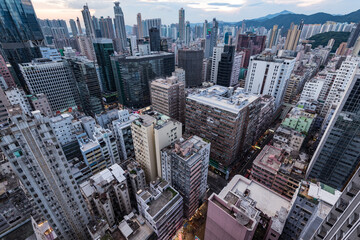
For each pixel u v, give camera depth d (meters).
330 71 175.12
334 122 73.38
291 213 55.25
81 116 147.38
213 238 57.47
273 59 152.00
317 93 164.25
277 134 115.94
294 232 57.22
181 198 71.38
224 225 50.56
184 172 70.81
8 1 162.25
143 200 64.69
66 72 161.00
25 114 46.50
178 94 145.12
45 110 143.12
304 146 125.19
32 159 48.19
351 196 27.17
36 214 46.56
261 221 58.31
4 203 41.09
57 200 56.50
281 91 156.38
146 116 88.25
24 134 45.38
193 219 85.31
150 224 63.94
